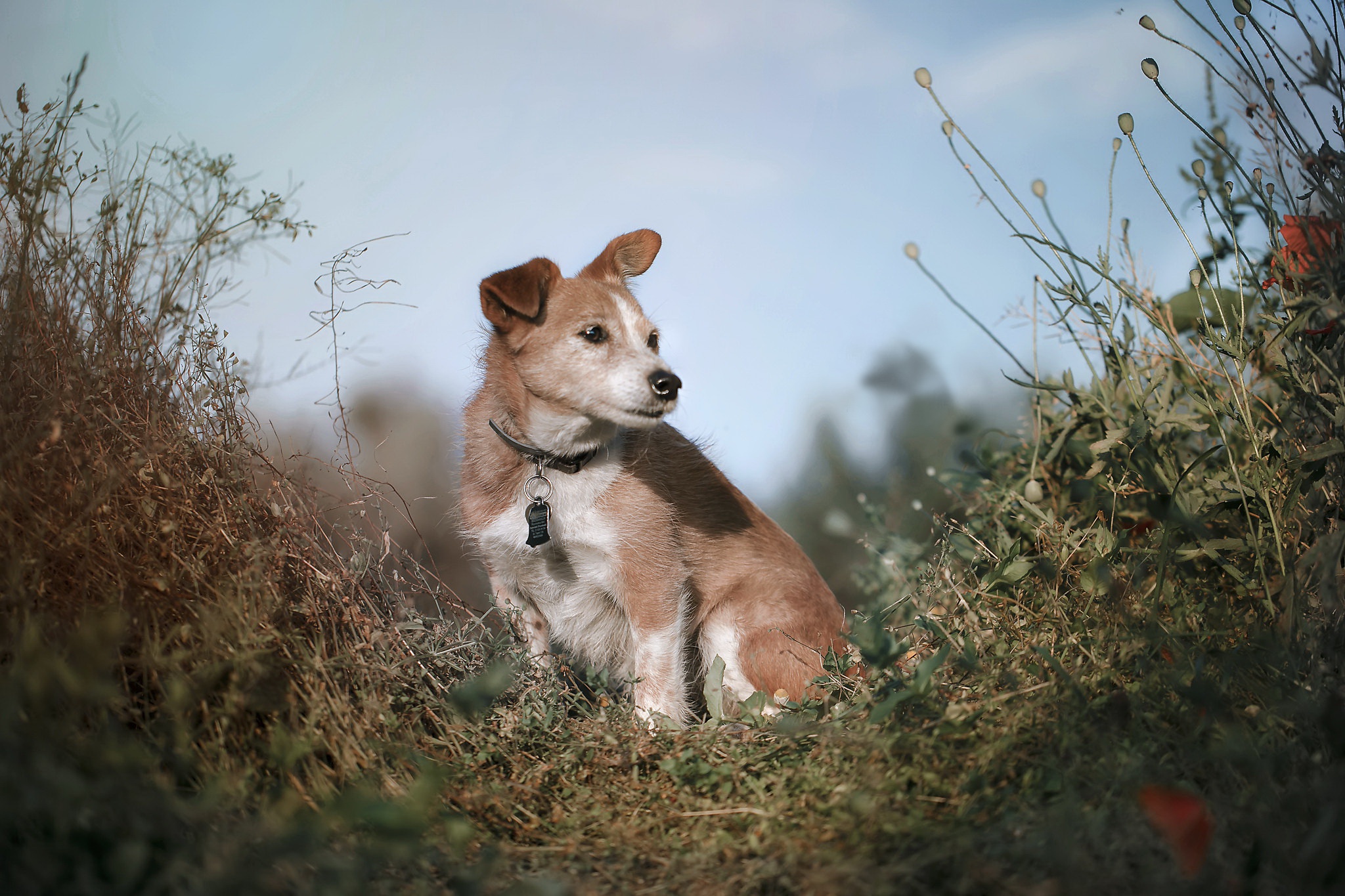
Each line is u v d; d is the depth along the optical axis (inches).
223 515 109.1
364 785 90.0
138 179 125.1
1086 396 141.0
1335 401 109.3
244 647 93.4
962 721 93.7
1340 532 98.4
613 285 166.4
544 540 144.1
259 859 70.1
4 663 87.0
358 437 157.0
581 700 131.7
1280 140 109.2
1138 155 116.0
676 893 80.0
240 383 123.6
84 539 97.4
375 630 113.8
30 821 68.1
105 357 112.3
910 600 134.7
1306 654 96.6
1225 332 120.7
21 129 115.3
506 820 96.0
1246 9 106.3
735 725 120.4
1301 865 62.7
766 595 165.9
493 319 151.9
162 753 81.1
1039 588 121.5
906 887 71.9
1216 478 122.3
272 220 131.8
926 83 125.6
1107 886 67.0
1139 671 98.5
